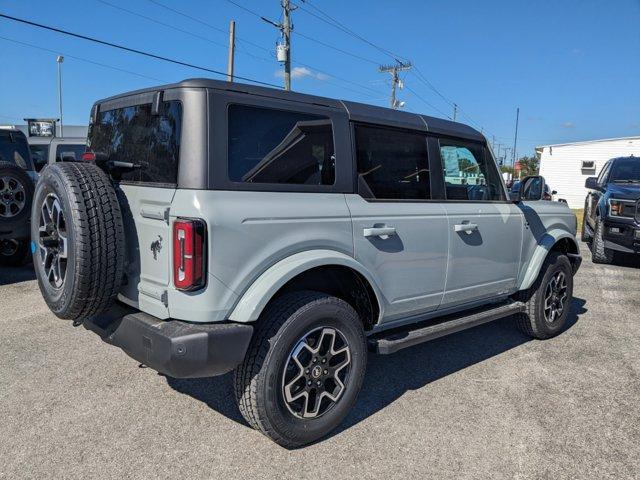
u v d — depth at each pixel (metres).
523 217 4.98
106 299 3.04
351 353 3.40
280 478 2.94
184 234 2.76
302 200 3.22
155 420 3.53
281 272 3.02
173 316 2.91
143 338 2.92
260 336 3.04
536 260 5.10
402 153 3.93
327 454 3.19
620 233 9.20
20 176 7.21
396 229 3.73
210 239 2.79
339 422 3.39
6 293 6.81
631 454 3.26
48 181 3.08
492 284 4.69
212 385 4.07
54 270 3.22
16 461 3.03
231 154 2.95
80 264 2.88
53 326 5.43
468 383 4.27
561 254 5.46
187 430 3.41
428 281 4.04
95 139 3.95
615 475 3.04
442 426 3.55
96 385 4.04
